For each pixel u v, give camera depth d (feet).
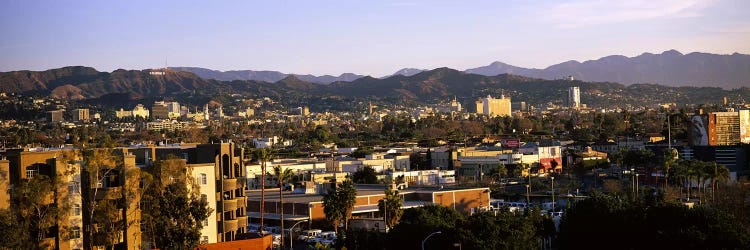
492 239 460.14
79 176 409.28
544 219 545.85
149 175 421.18
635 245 492.54
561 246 524.93
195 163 498.69
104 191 411.95
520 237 474.08
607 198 525.34
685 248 451.53
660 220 491.31
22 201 374.84
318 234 613.52
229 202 497.46
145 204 423.23
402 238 483.51
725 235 448.65
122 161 418.72
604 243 504.02
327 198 614.34
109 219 403.95
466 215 586.45
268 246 494.59
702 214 478.59
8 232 354.13
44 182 379.96
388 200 618.03
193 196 428.56
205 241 467.52
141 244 420.36
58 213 385.09
